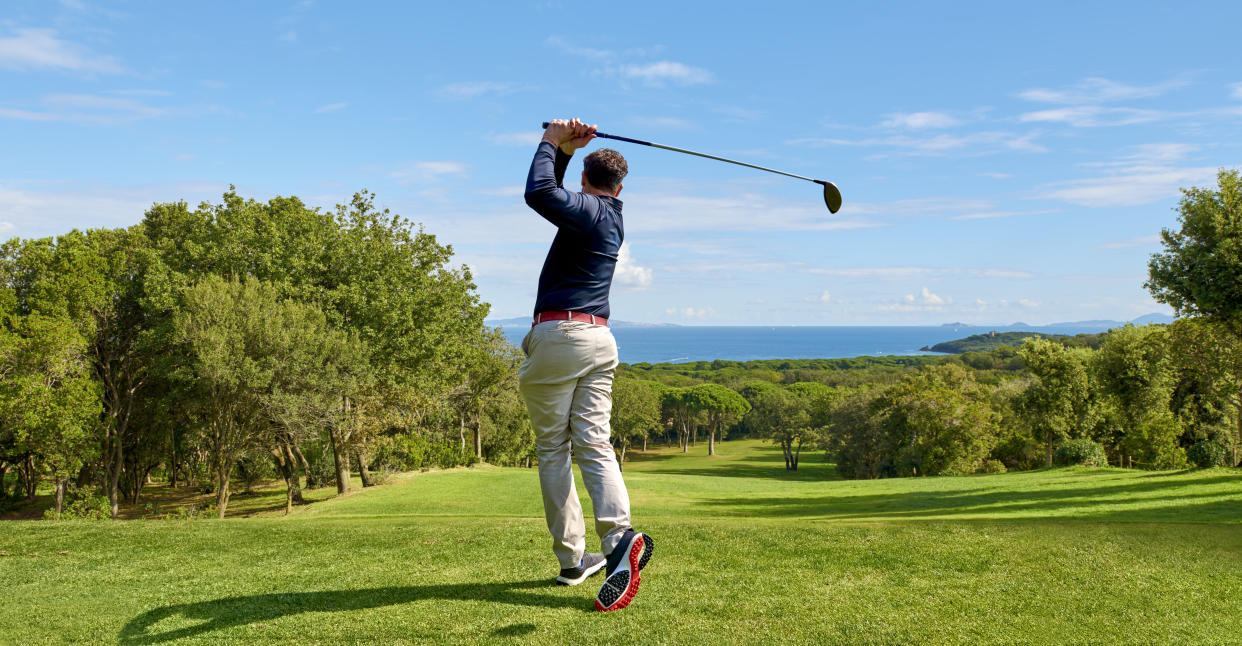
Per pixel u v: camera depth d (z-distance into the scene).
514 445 53.66
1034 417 41.06
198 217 24.86
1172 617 3.22
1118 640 2.92
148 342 22.84
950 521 6.89
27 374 21.73
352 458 37.00
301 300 24.28
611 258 2.99
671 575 3.83
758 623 3.01
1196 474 20.61
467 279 30.77
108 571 4.31
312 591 3.62
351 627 3.01
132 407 29.39
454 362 30.95
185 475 42.78
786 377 139.25
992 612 3.22
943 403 45.00
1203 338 25.89
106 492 27.27
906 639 2.86
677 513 18.61
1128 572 3.99
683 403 93.50
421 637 2.85
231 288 21.88
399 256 27.02
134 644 2.92
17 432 21.78
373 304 25.17
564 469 3.27
